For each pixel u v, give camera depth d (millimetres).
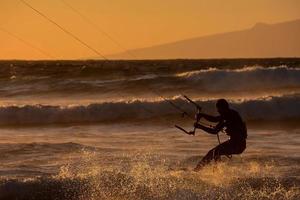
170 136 54406
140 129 61250
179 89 97562
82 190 31750
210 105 72250
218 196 30484
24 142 51281
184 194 30812
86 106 72250
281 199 29969
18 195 31547
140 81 100750
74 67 163750
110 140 52312
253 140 51344
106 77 119375
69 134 58000
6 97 99438
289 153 43844
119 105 72188
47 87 105250
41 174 36656
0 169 38375
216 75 98500
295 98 70938
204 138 52500
